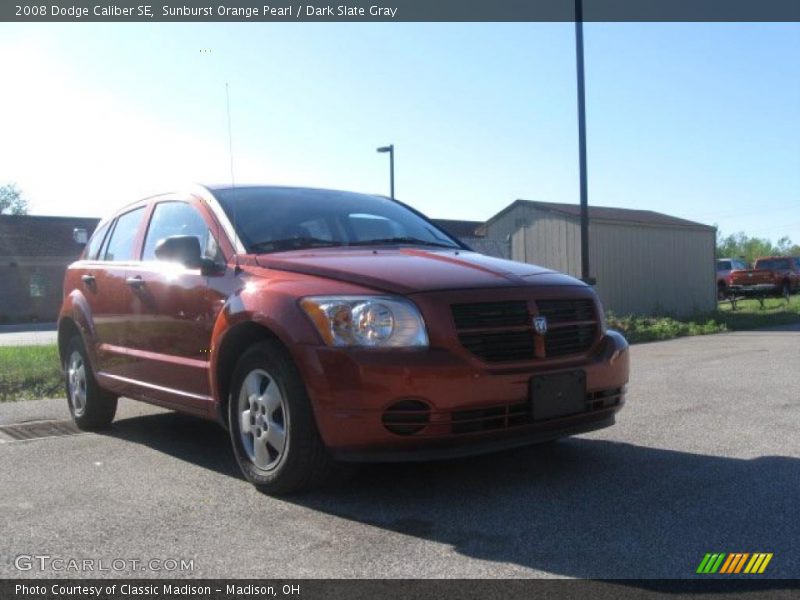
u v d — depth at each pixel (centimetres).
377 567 331
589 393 444
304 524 387
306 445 411
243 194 547
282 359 418
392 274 425
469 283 421
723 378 882
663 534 362
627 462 495
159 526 388
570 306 451
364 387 388
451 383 391
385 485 450
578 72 1566
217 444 582
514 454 519
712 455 511
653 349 1297
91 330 621
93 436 620
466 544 355
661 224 2306
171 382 523
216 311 472
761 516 385
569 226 2142
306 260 458
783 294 2966
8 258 3725
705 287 2514
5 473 498
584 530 370
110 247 645
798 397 738
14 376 933
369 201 611
